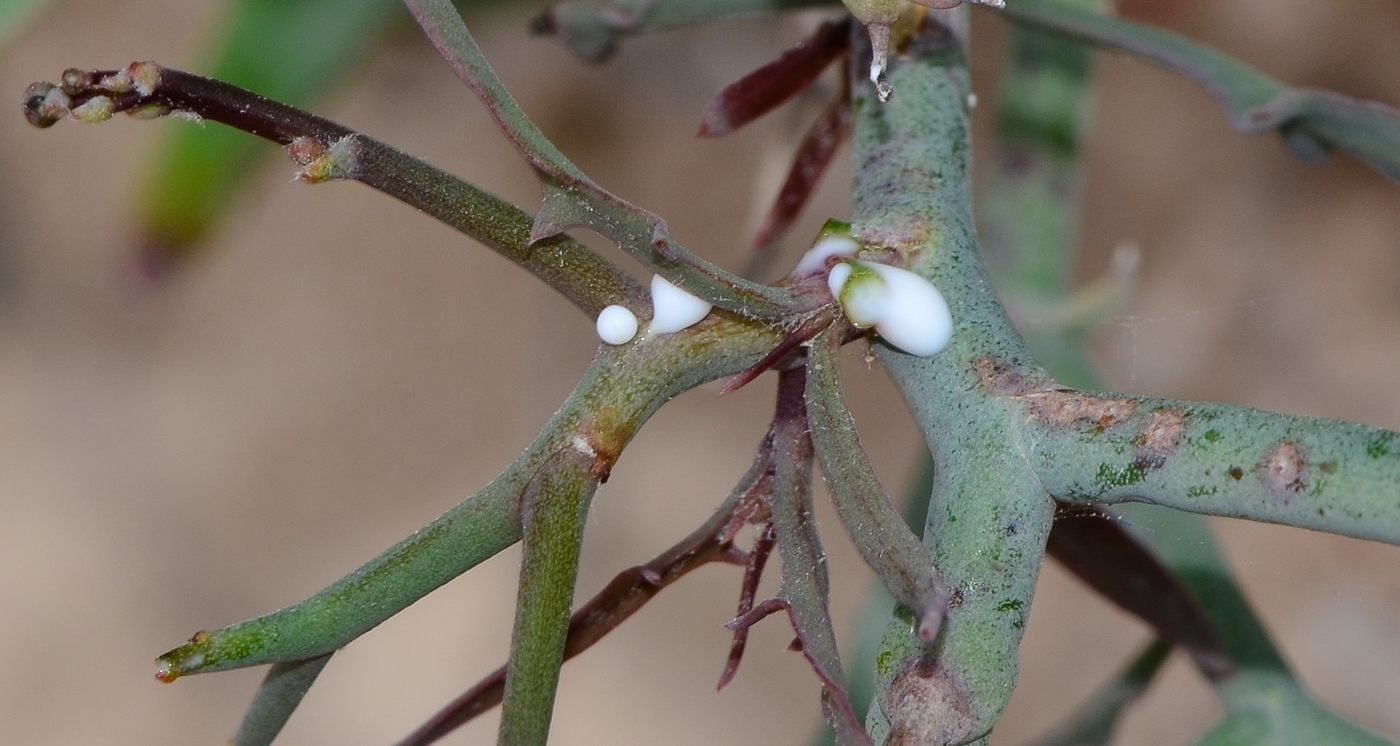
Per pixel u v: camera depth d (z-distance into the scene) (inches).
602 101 10.6
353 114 10.6
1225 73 5.1
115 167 10.7
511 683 4.0
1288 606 10.7
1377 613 10.6
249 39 5.6
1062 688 10.8
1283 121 5.0
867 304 4.2
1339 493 3.9
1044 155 6.5
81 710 10.6
